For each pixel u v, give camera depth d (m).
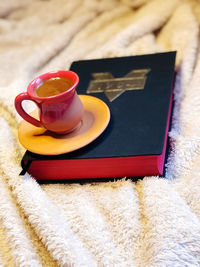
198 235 0.52
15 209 0.57
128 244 0.54
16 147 0.65
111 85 0.68
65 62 0.85
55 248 0.52
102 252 0.53
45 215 0.55
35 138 0.60
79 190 0.59
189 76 0.75
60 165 0.59
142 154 0.55
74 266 0.51
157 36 0.91
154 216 0.54
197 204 0.56
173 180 0.59
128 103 0.64
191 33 0.84
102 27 0.98
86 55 0.87
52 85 0.59
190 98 0.69
